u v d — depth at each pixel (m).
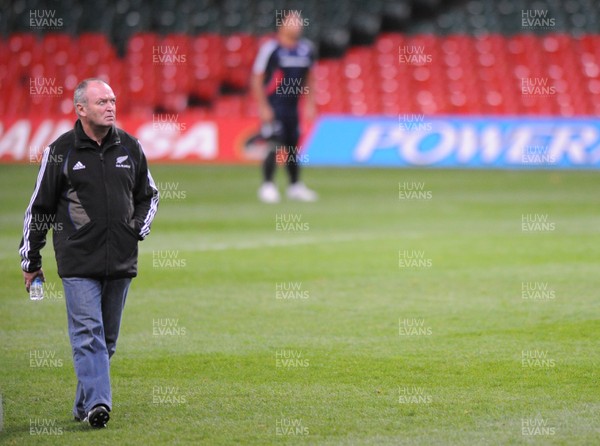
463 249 40.88
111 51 88.06
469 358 23.75
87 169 18.38
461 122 75.69
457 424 18.59
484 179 68.56
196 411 19.61
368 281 34.06
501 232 45.78
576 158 73.81
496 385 21.38
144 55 87.81
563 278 34.25
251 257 38.94
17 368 23.16
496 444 17.36
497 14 95.06
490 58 87.12
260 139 77.19
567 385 21.30
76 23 92.50
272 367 23.08
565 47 88.00
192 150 77.88
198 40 89.25
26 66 87.06
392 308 29.70
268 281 34.09
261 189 59.28
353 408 19.75
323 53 93.06
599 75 86.56
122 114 85.19
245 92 88.62
